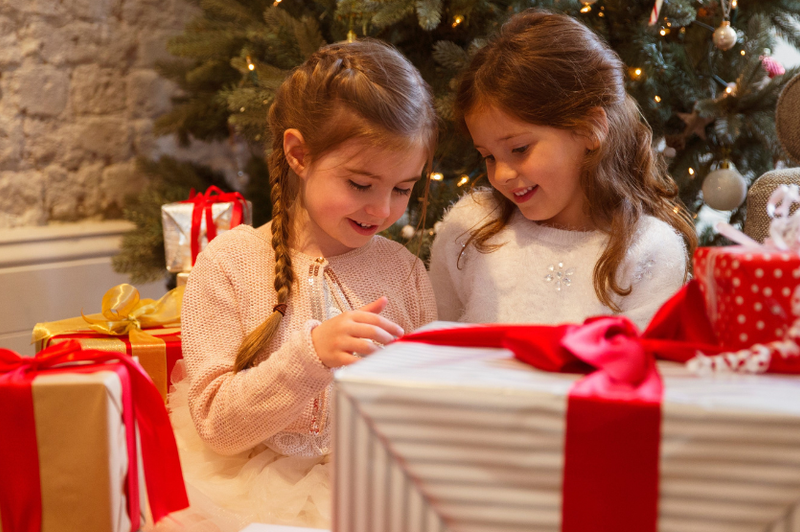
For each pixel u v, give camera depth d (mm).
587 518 397
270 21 1751
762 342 453
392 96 871
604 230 1108
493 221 1198
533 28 1046
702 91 1728
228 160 2713
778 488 372
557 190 1043
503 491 406
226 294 945
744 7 1750
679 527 388
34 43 2266
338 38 1728
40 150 2324
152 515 672
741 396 390
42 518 589
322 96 890
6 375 590
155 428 668
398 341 542
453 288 1247
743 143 1778
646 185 1160
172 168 2227
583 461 394
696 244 1188
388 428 414
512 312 1132
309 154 901
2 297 2168
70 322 1277
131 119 2510
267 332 898
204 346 925
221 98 1942
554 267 1123
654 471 387
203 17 2107
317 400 916
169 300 1293
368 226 915
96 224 2434
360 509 423
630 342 449
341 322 757
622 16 1689
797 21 1809
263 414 813
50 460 585
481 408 403
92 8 2367
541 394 397
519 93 989
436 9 1466
